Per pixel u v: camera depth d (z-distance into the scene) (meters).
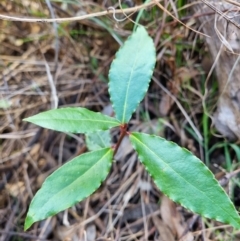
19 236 0.30
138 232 0.30
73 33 0.36
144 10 0.32
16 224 0.30
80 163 0.20
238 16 0.26
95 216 0.31
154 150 0.20
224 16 0.24
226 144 0.30
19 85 0.35
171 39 0.31
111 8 0.26
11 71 0.35
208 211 0.19
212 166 0.31
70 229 0.30
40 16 0.34
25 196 0.32
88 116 0.21
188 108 0.33
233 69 0.27
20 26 0.35
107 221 0.31
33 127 0.34
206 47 0.30
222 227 0.28
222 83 0.29
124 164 0.33
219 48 0.28
